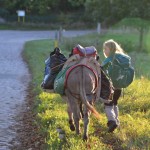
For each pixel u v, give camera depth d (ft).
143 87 137.90
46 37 443.73
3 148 83.46
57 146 78.54
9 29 565.53
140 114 102.94
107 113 86.07
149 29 320.29
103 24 381.40
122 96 119.96
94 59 79.77
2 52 287.07
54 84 81.97
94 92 78.02
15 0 652.07
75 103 78.95
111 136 84.53
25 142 87.81
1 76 181.16
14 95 139.44
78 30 566.36
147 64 222.48
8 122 103.71
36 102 122.42
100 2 333.01
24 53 279.28
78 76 76.23
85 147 75.77
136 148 74.84
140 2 321.52
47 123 97.19
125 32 361.10
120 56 86.12
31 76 182.09
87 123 78.54
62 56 86.74
